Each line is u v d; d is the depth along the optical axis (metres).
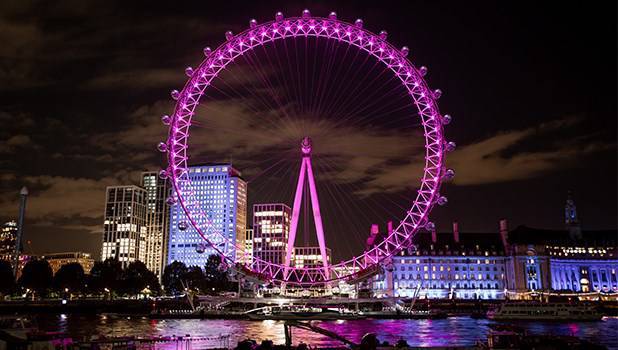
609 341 111.56
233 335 120.56
